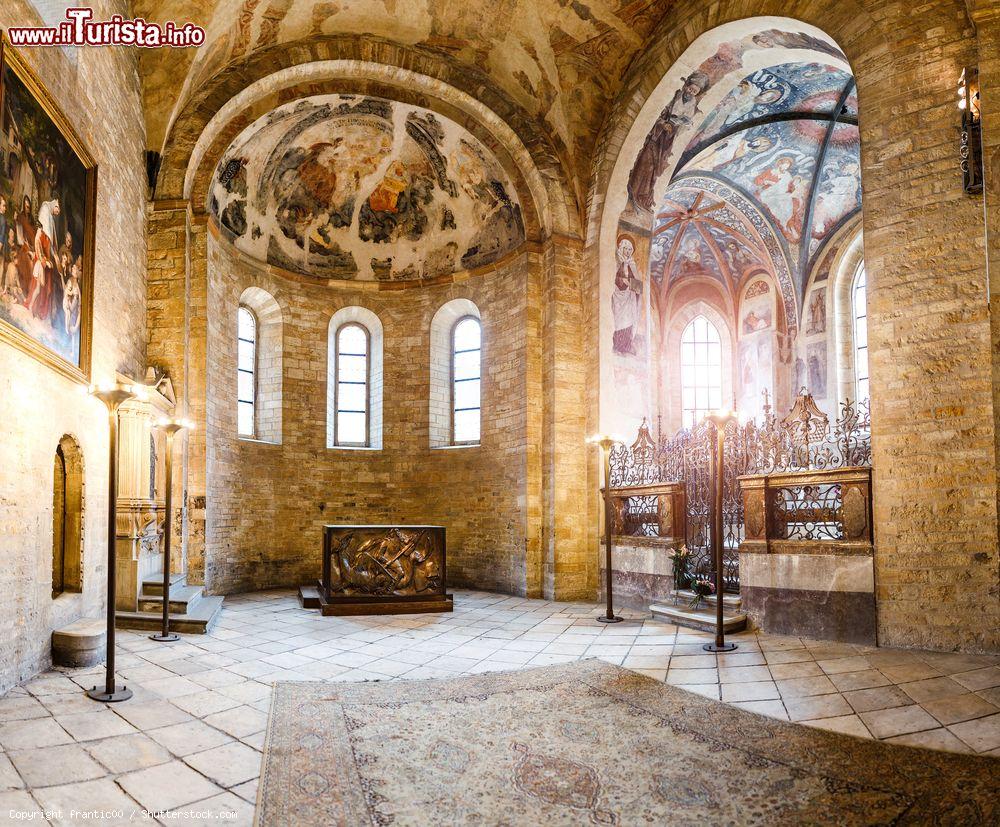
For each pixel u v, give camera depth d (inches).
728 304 975.0
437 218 737.6
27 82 296.7
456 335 745.6
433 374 734.5
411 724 255.9
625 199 620.7
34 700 272.2
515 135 628.1
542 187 628.4
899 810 187.3
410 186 730.8
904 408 365.7
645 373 627.8
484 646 389.1
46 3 322.0
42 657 315.3
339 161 702.5
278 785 201.3
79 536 371.2
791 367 865.5
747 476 422.0
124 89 460.4
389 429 733.3
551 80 610.9
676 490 492.7
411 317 743.1
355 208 735.7
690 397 984.3
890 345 372.8
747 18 484.1
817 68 601.3
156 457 486.3
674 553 482.6
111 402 285.7
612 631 430.9
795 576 394.9
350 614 492.4
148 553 475.5
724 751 228.7
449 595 532.1
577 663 346.9
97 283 399.5
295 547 681.6
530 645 391.5
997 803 189.6
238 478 631.8
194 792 196.7
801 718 257.6
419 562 516.4
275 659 354.3
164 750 226.5
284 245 708.0
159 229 525.3
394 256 751.7
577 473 603.2
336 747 231.9
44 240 318.3
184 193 531.5
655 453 528.4
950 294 359.3
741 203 826.2
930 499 354.9
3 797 187.6
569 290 621.6
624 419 608.7
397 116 660.1
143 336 511.5
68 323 350.6
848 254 818.2
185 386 522.6
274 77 575.2
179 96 521.7
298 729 247.6
